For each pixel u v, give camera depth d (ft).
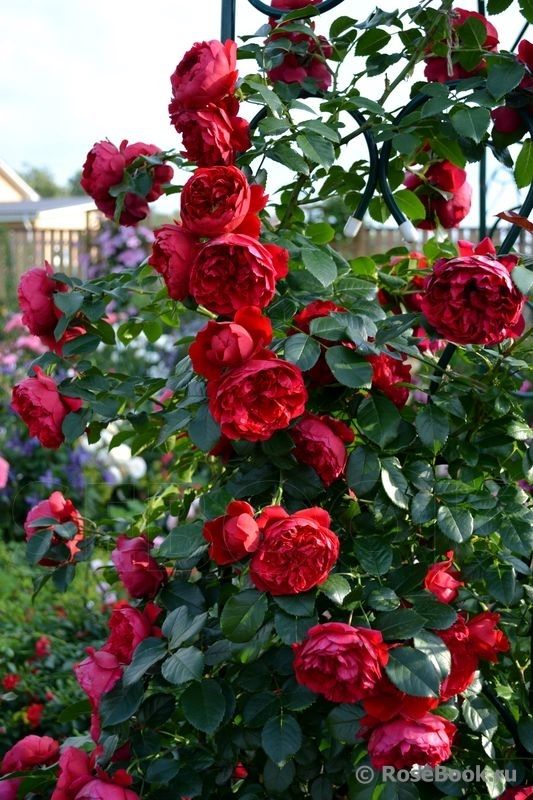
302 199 5.69
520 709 4.99
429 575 4.41
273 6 5.38
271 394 3.92
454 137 5.02
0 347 20.79
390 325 4.53
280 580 3.89
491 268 4.06
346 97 5.14
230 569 5.02
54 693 9.29
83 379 5.18
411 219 5.84
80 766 4.63
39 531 5.37
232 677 4.75
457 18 4.90
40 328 5.32
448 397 4.65
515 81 4.51
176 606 4.80
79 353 5.16
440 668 3.98
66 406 5.26
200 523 4.55
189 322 20.04
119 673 4.62
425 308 4.22
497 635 4.58
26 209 51.67
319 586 4.03
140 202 5.53
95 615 10.71
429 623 4.15
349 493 4.78
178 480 6.26
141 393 5.49
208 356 4.05
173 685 4.82
